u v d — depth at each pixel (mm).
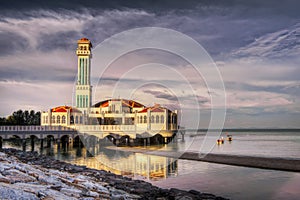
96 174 20234
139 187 16734
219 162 35219
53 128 56469
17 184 10125
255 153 47656
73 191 11320
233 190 20766
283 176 26875
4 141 84938
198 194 17266
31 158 29938
